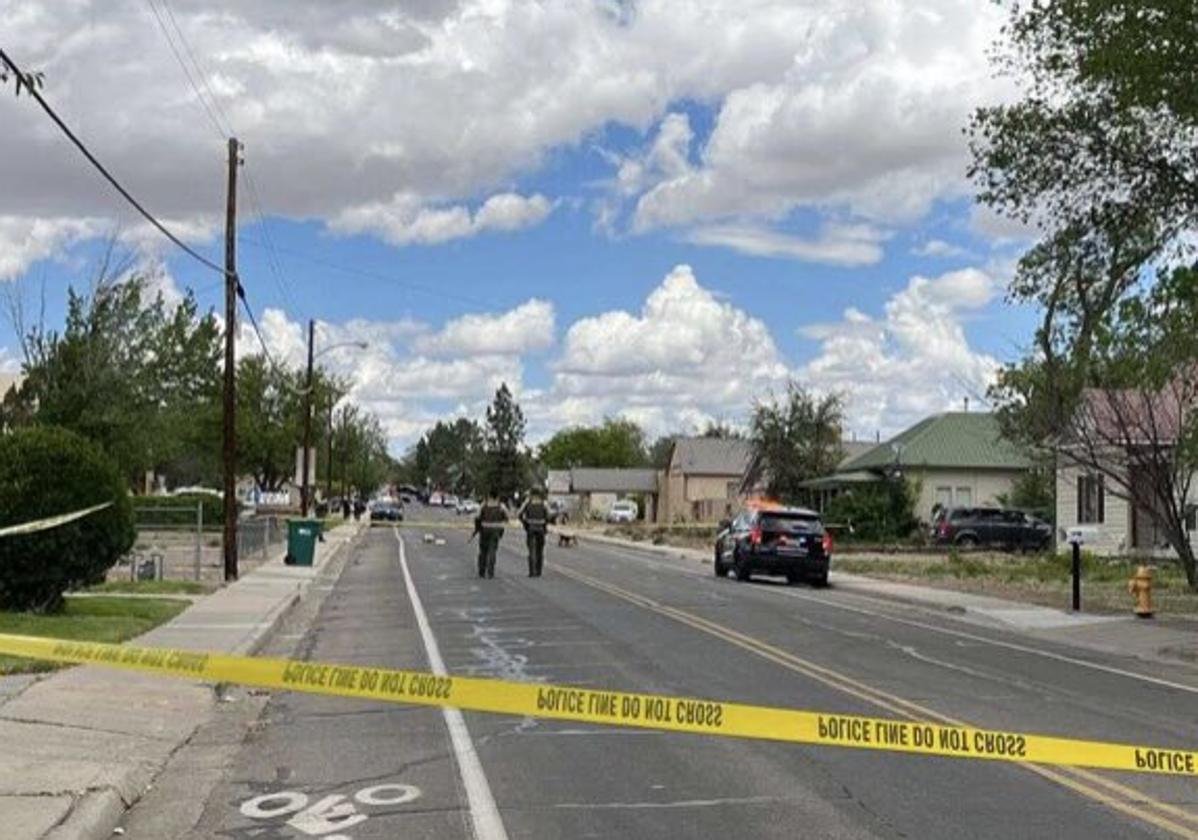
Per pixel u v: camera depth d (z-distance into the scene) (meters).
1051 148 22.53
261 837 7.91
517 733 11.12
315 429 84.31
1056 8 20.50
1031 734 11.23
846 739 9.11
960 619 24.00
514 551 48.47
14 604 18.39
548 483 159.12
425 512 130.38
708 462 115.81
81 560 18.39
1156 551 42.00
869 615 23.84
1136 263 24.39
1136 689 14.69
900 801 8.70
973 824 8.09
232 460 28.97
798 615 22.98
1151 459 30.23
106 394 46.22
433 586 29.48
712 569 40.22
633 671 14.93
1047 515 58.44
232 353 29.30
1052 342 28.92
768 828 7.98
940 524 52.69
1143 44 19.00
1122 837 7.81
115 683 13.04
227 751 10.55
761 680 14.25
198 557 28.81
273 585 27.25
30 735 10.49
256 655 16.39
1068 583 32.34
